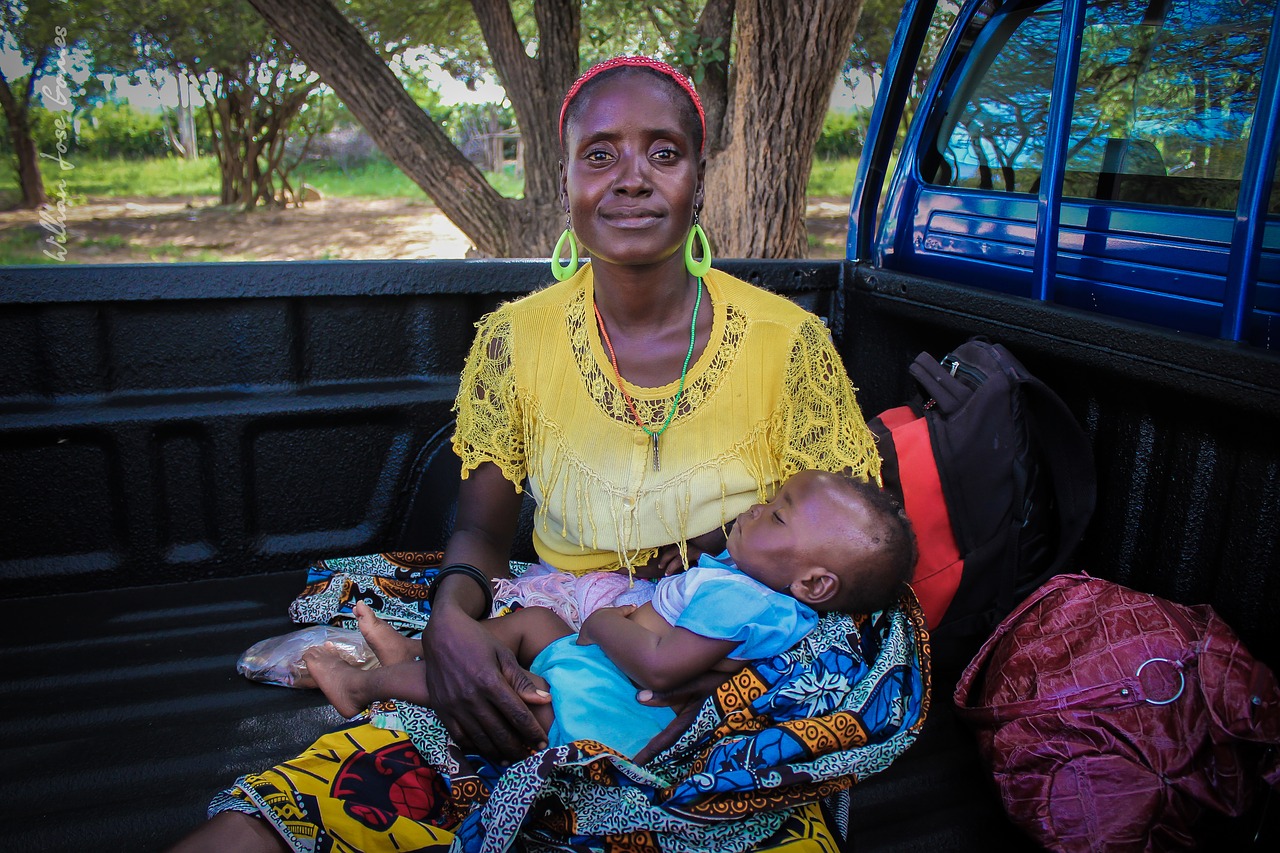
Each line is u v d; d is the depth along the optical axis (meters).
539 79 5.41
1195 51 1.96
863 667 1.47
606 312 1.60
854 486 1.53
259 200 15.29
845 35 4.42
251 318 2.23
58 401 2.15
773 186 4.66
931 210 2.42
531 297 1.68
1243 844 1.48
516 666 1.47
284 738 1.81
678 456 1.61
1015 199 2.17
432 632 1.51
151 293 2.11
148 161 19.47
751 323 1.59
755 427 1.62
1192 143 1.98
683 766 1.39
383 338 2.34
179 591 2.29
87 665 2.01
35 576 2.21
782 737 1.32
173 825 1.59
